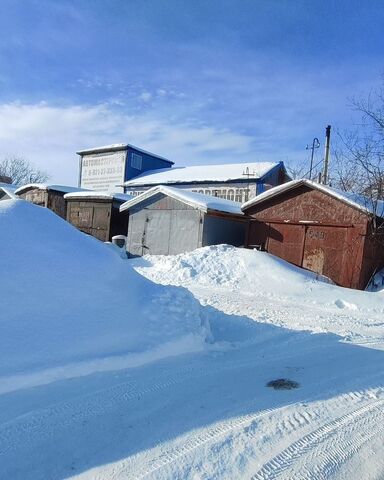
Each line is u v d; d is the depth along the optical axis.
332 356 5.81
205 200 17.05
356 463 3.13
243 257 13.98
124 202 20.88
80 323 4.64
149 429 3.42
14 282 4.49
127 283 5.73
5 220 5.18
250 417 3.73
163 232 17.77
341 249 13.88
